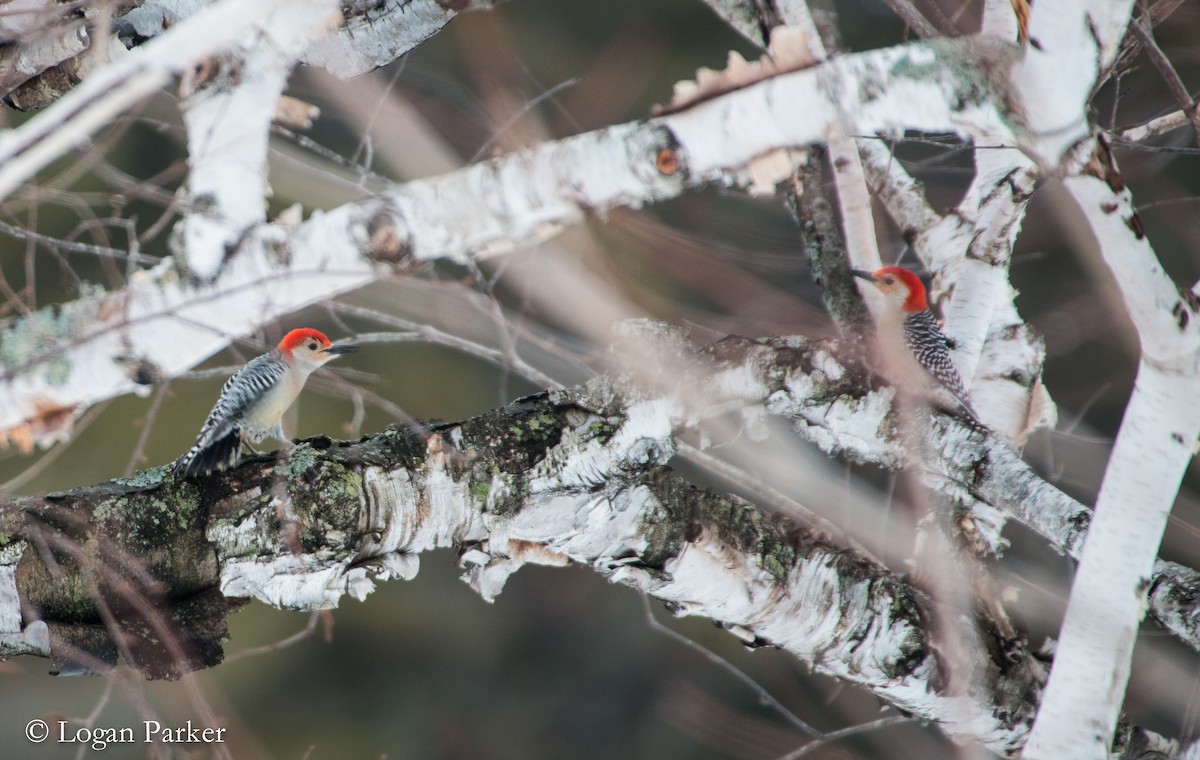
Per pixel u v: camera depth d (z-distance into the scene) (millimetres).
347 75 9828
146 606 9562
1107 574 9555
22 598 9539
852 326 9789
